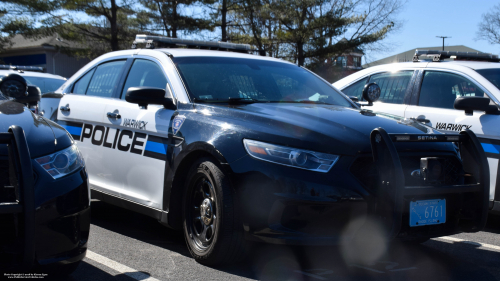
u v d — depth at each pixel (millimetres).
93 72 5086
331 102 4406
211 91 4004
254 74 4406
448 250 4098
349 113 3746
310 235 3023
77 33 28297
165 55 4379
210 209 3387
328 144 3119
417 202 3174
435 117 5395
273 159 3104
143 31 29062
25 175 2496
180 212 3768
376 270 3492
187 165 3668
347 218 3033
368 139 3195
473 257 3898
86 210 2908
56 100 5242
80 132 4777
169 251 3809
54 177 2762
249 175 3121
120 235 4281
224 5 29969
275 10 28469
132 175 4133
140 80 4445
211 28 30188
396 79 6105
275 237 3039
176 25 28812
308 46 29672
